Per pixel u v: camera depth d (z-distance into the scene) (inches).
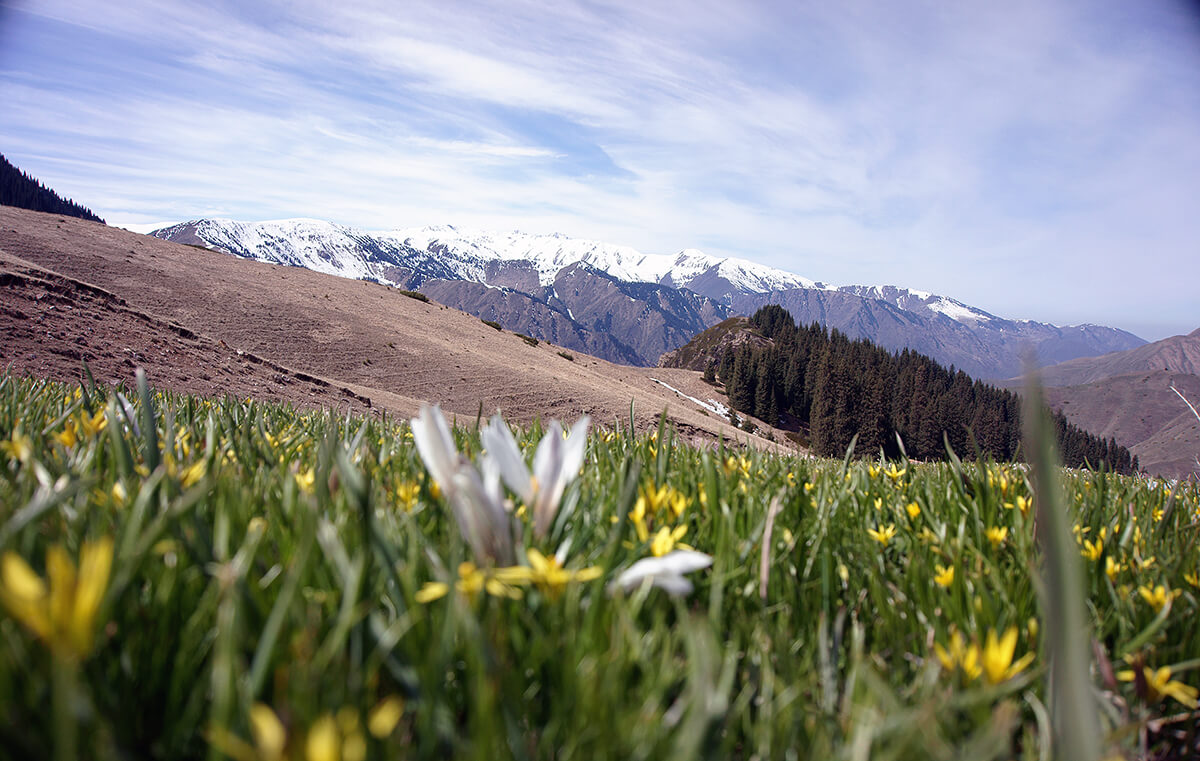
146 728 41.5
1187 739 51.6
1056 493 28.2
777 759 39.5
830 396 5147.6
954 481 109.4
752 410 6373.0
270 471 88.4
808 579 69.2
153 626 44.6
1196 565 81.1
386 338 2650.1
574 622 48.3
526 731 42.8
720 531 70.0
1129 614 65.1
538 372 2849.4
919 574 66.7
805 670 48.3
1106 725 47.5
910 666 55.1
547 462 60.5
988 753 33.3
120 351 927.7
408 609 46.6
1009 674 47.1
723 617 58.1
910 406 5944.9
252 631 42.4
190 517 51.3
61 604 28.3
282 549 56.0
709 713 34.1
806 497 95.1
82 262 2300.7
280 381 1154.7
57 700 27.0
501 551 52.1
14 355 781.9
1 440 100.4
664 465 109.0
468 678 41.3
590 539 70.2
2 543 42.7
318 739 25.4
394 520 64.5
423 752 35.4
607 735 35.8
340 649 39.7
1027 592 66.6
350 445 111.7
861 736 33.8
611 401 2539.4
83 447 88.6
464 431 150.0
